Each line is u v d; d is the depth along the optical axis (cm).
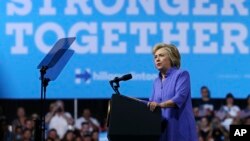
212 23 2214
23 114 2184
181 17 2203
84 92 2195
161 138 1066
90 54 2195
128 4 2198
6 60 2197
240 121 2183
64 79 2188
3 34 2198
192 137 1059
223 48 2214
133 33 2197
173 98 1048
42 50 2202
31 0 2200
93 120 2191
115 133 1009
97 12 2198
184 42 2205
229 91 2211
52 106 2180
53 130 2133
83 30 2198
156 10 2202
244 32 2217
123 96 1026
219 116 2184
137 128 1011
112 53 2200
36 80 2200
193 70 2209
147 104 1021
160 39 2200
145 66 2197
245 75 2223
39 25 2203
